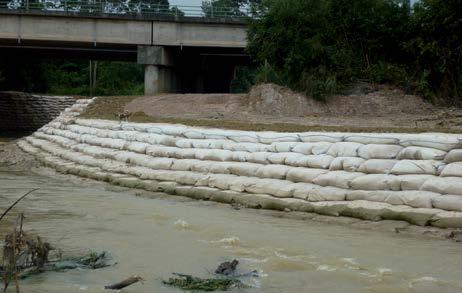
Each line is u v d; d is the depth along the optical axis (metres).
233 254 6.45
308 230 7.74
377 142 9.04
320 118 17.31
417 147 8.51
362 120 16.62
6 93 27.62
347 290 5.16
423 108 18.59
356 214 8.16
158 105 20.44
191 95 21.78
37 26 25.72
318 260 6.18
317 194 8.86
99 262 6.09
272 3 20.06
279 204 9.07
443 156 8.12
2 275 5.52
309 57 19.33
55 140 17.38
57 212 9.05
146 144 13.23
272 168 10.00
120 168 12.73
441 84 19.59
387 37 20.70
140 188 11.45
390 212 7.83
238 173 10.48
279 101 18.77
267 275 5.63
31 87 39.44
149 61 26.05
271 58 20.34
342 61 20.08
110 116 18.72
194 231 7.69
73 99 27.28
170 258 6.29
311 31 20.16
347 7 20.73
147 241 7.09
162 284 5.34
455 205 7.40
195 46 26.06
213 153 11.34
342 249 6.67
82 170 13.37
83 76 47.78
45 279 5.47
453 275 5.62
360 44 20.91
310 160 9.60
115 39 26.00
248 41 21.53
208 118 17.56
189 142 12.15
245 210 9.31
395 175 8.34
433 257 6.29
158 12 27.00
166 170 11.77
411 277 5.55
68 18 25.73
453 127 14.24
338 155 9.38
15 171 14.74
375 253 6.48
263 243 7.00
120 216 8.77
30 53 30.56
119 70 46.66
